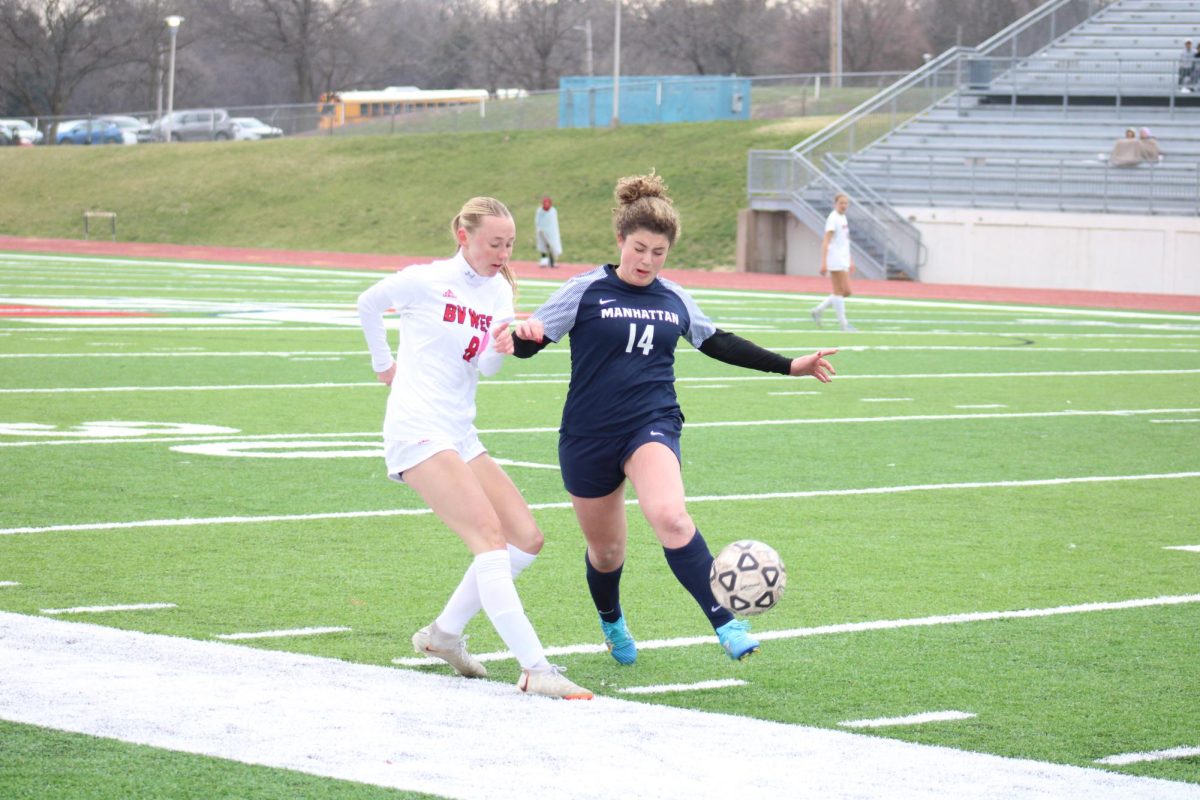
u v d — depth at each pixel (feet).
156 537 108.78
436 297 74.84
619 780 58.75
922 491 134.72
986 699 73.05
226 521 115.24
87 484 129.29
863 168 520.01
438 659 78.74
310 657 77.97
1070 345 289.53
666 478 73.00
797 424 177.68
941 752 64.08
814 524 118.42
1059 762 63.36
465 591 73.82
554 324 74.49
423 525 115.44
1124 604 94.22
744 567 70.79
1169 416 191.21
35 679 71.72
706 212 589.73
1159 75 539.70
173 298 358.43
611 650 79.30
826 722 68.69
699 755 62.44
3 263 493.36
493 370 75.77
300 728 64.95
